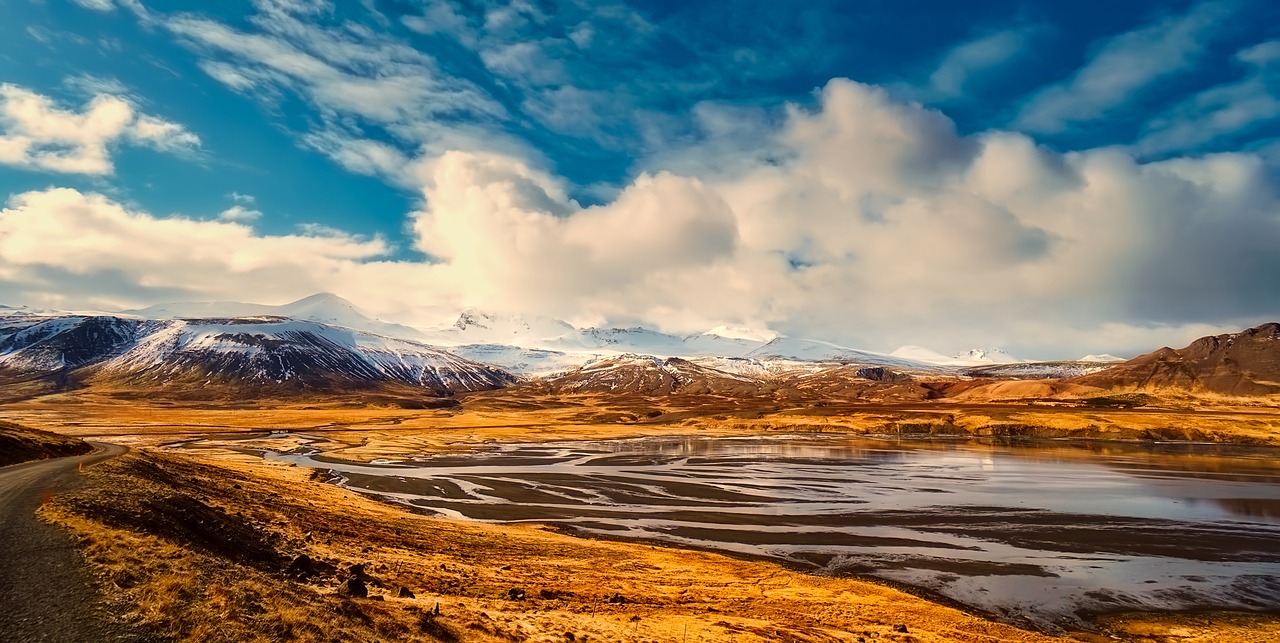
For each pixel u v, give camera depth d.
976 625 37.81
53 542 22.64
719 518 73.06
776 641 30.06
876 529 67.25
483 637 23.55
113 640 15.04
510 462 134.50
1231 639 38.03
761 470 119.75
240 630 16.97
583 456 149.00
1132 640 37.94
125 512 29.50
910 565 53.56
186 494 44.75
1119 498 86.38
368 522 54.28
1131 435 198.62
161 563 21.50
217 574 21.55
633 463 133.00
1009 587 47.75
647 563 49.50
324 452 148.00
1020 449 166.75
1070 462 133.62
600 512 76.31
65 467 47.66
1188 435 192.62
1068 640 36.84
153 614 16.80
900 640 33.16
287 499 60.22
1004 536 64.12
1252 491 92.50
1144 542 61.62
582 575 43.41
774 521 71.31
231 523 37.38
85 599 17.33
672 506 80.69
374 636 19.80
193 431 191.38
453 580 36.62
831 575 50.31
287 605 19.83
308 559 31.86
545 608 32.53
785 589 43.59
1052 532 65.75
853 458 143.38
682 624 31.86
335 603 21.98
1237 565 53.91
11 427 72.19
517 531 62.09
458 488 94.50
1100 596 45.91
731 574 47.56
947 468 123.00
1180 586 48.22
